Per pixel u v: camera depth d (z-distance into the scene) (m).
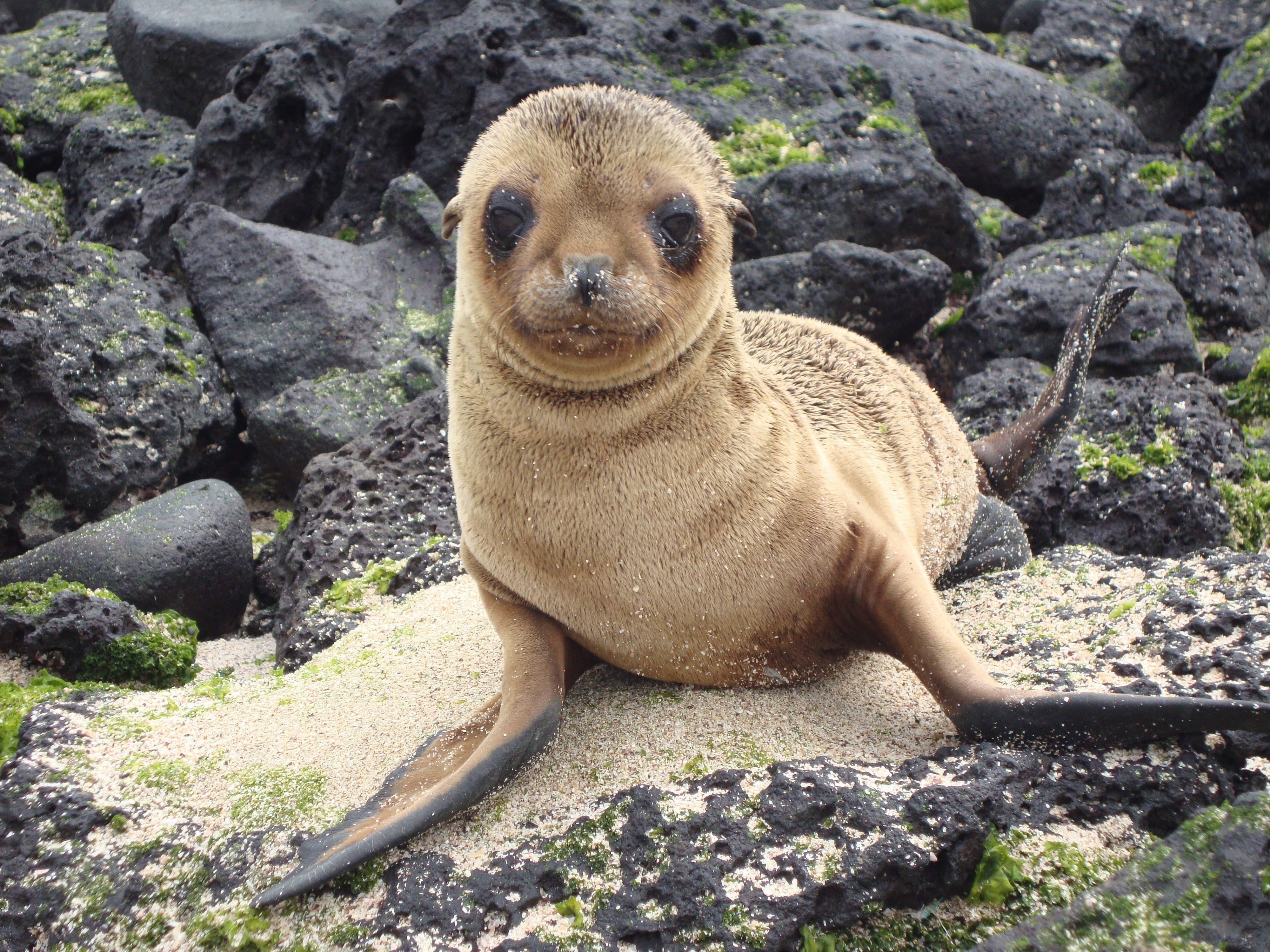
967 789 1.35
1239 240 2.53
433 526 1.83
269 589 1.90
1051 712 1.37
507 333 1.37
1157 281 2.31
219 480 2.26
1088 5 3.45
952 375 2.41
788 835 1.34
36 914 1.37
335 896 1.35
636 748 1.42
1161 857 1.32
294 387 2.17
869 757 1.40
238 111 2.65
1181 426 1.95
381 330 2.30
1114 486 1.90
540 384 1.38
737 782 1.37
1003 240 2.69
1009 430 1.79
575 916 1.33
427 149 2.57
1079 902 1.31
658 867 1.34
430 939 1.32
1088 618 1.51
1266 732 1.33
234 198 2.66
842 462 1.51
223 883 1.36
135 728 1.49
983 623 1.55
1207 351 2.42
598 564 1.41
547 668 1.43
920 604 1.42
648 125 1.38
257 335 2.30
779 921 1.32
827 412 1.56
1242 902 1.29
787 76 2.62
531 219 1.37
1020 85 2.87
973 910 1.34
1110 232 2.62
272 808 1.40
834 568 1.44
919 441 1.63
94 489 1.96
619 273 1.34
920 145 2.57
